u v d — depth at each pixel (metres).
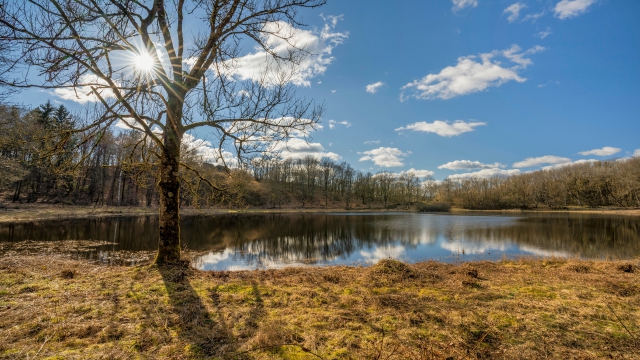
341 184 85.94
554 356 3.37
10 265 6.64
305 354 3.19
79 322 3.71
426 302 4.97
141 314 4.03
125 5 5.27
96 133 6.10
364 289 5.70
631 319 4.41
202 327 3.77
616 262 9.31
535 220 40.00
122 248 15.52
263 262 13.76
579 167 81.81
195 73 6.91
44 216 29.70
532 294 5.55
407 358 3.15
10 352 2.96
